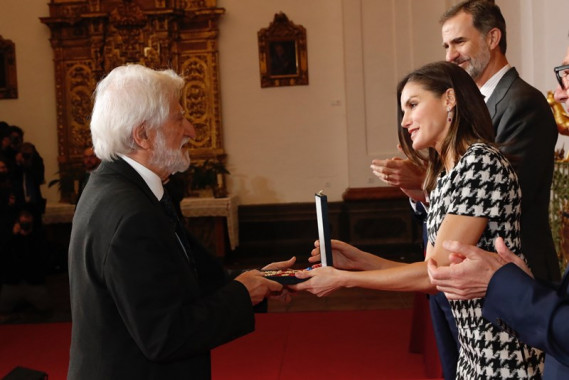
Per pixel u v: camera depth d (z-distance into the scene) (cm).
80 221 198
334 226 984
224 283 234
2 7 1014
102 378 191
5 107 1020
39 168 755
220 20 1002
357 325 601
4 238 665
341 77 991
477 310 206
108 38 998
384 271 217
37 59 1016
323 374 472
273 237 1004
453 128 215
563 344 142
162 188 217
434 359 437
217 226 963
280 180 1007
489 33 297
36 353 543
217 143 1002
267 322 622
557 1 566
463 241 198
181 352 188
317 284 221
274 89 1001
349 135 967
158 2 990
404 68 949
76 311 197
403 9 944
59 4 1003
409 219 968
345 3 952
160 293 185
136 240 186
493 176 199
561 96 201
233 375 478
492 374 203
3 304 679
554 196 439
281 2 994
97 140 209
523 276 153
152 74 211
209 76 1000
